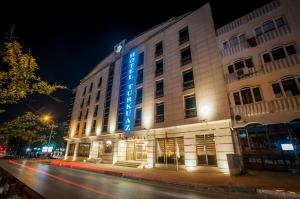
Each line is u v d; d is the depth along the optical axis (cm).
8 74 460
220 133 1614
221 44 1873
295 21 1460
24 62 473
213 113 1694
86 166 2264
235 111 1570
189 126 1862
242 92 1582
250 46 1650
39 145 4919
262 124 1405
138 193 894
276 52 1498
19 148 5425
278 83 1416
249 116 1480
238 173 1282
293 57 1396
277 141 1323
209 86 1811
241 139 1506
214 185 995
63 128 4856
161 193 908
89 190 934
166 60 2373
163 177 1333
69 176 1462
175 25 2461
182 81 2083
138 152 2500
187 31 2298
